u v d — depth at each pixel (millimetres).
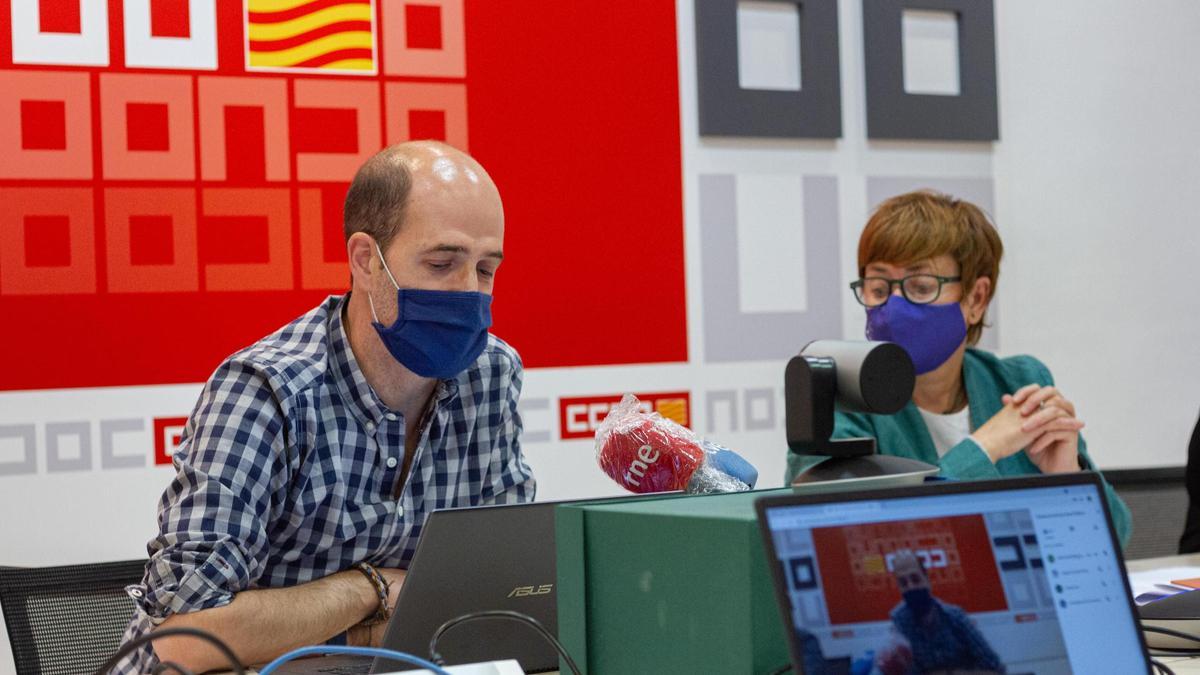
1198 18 3812
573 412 3148
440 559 1348
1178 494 2682
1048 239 3641
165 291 2852
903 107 3473
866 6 3449
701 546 981
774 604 938
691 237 3271
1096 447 3666
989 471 2010
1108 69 3717
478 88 3090
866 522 909
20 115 2764
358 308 1831
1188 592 1583
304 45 2967
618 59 3209
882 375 1121
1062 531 978
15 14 2764
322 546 1796
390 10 3025
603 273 3182
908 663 875
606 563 1113
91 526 2783
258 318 2918
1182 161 3787
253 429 1701
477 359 1964
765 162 3355
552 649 1422
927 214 2201
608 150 3195
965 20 3557
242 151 2914
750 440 3324
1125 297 3709
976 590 928
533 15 3141
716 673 965
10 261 2744
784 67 3400
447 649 1372
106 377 2805
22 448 2742
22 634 1798
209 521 1634
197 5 2889
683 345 3258
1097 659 948
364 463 1833
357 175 1819
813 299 3400
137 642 876
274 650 1595
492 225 1788
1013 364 2361
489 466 2018
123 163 2830
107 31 2826
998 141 3604
